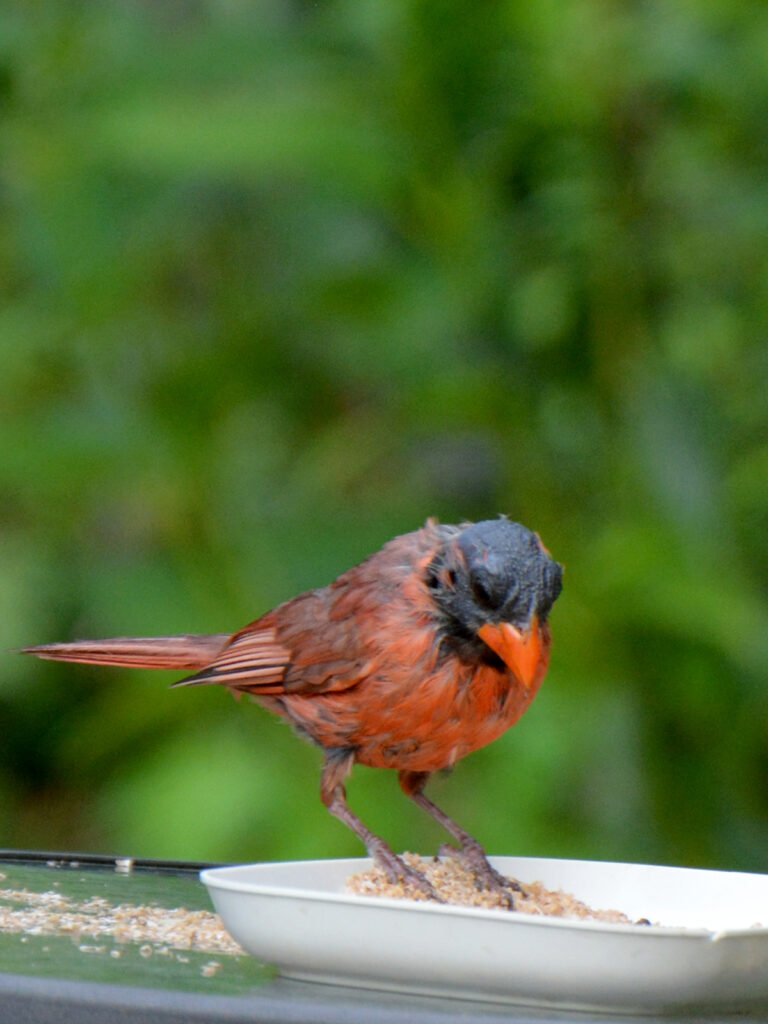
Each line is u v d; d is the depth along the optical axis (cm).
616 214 1170
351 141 1142
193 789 1088
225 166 1135
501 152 1180
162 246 1248
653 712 1128
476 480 1233
